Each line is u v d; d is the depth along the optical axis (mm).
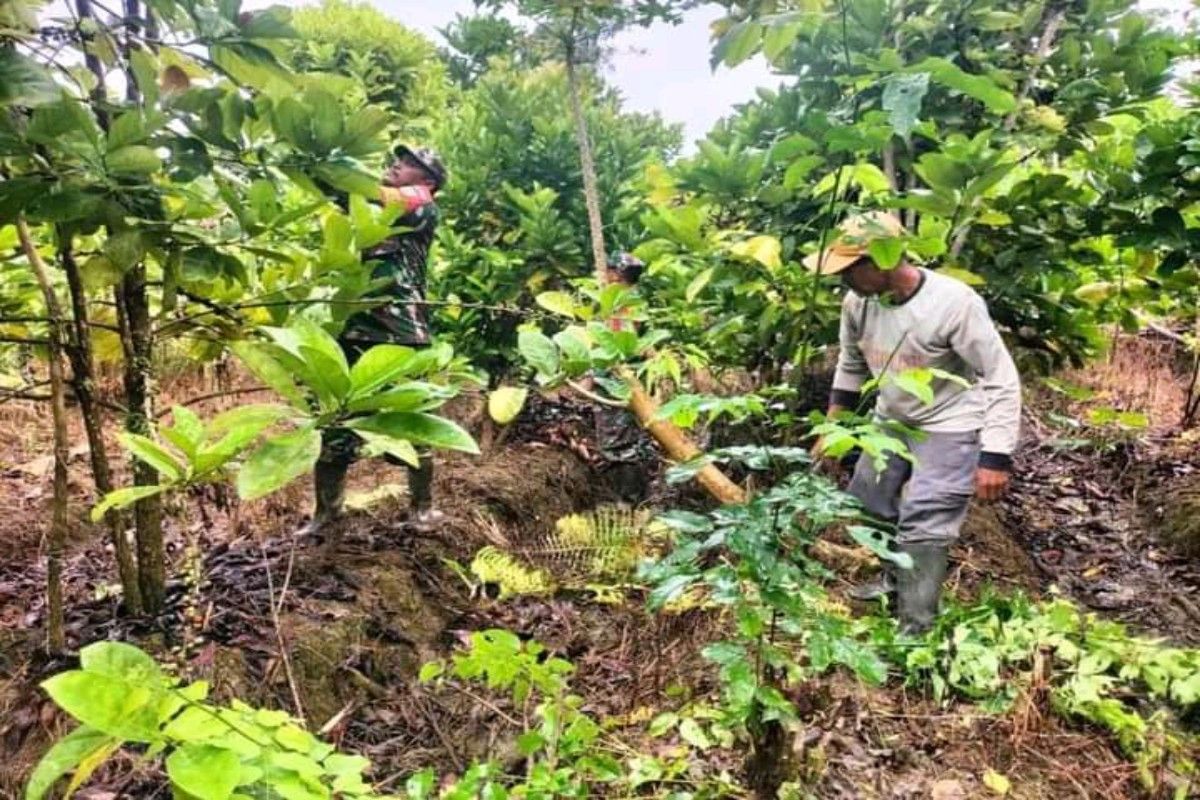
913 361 2824
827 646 1648
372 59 7344
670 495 4098
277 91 1924
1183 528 3975
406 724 2465
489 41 3523
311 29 7246
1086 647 2580
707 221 3545
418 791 1526
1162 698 2553
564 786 1646
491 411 1461
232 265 1902
